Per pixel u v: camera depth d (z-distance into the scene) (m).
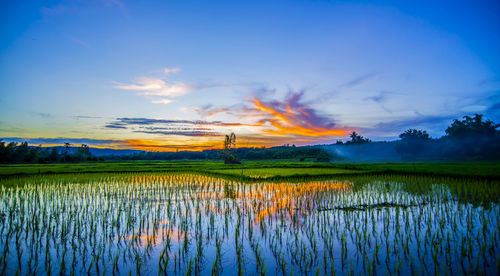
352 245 9.25
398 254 8.45
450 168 31.09
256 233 10.49
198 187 21.48
